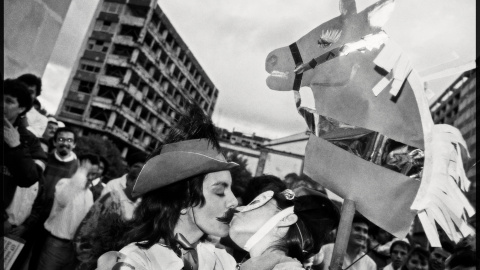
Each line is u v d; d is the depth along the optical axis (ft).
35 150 6.27
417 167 3.20
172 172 2.78
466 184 3.15
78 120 65.36
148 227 2.84
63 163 7.31
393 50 3.14
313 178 3.34
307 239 3.26
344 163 3.28
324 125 3.41
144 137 70.54
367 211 3.20
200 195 2.87
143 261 2.58
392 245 7.04
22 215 5.98
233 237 3.12
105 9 65.41
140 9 62.03
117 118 67.10
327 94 3.34
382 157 3.25
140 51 62.90
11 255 4.39
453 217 3.11
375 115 3.22
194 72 59.26
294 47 3.49
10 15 4.27
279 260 2.97
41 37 4.69
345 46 3.30
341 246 3.12
